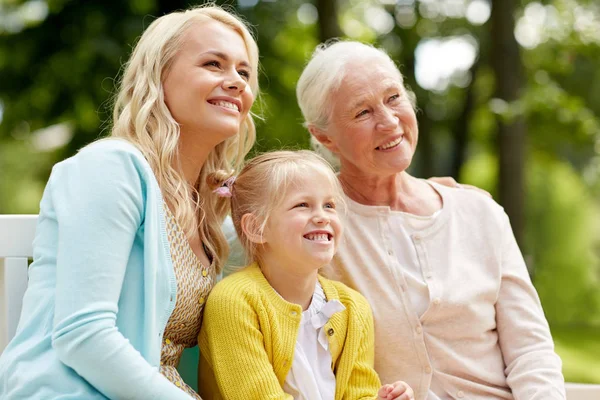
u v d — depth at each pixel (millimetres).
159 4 7520
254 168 2465
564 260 13578
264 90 8664
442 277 2549
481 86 11578
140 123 2232
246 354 2229
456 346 2518
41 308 2002
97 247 1946
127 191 2039
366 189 2711
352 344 2377
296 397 2287
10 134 8148
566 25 10594
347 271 2570
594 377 8148
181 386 2256
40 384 1923
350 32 10664
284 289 2410
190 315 2312
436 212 2689
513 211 7992
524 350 2529
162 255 2104
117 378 1877
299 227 2330
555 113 9750
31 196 13992
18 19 7895
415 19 11609
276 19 9062
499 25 8016
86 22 7422
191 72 2266
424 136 11797
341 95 2619
